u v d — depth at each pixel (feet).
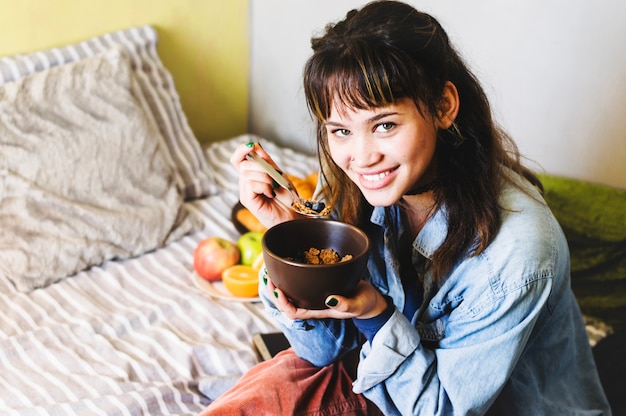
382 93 2.83
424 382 3.28
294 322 3.63
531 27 6.07
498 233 3.22
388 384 3.35
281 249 3.16
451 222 3.26
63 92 6.10
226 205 6.69
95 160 6.01
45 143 5.85
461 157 3.23
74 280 5.57
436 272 3.33
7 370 4.62
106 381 4.50
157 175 6.31
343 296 2.94
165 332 5.02
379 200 3.09
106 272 5.68
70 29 6.84
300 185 6.05
